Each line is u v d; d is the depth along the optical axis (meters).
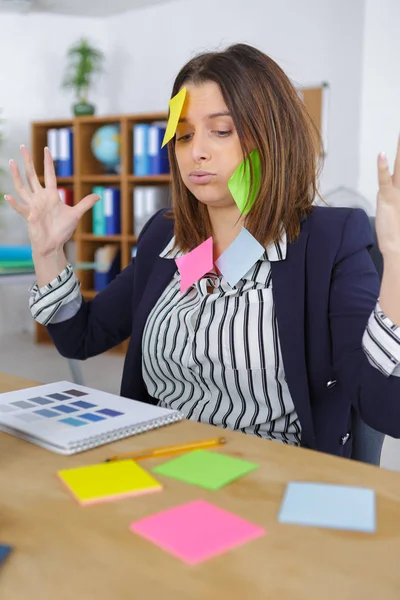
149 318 1.12
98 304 1.23
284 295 0.99
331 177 3.73
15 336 4.80
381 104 3.51
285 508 0.56
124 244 4.26
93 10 4.57
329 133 3.72
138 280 1.20
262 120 0.96
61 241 1.06
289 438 1.02
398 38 3.41
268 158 0.97
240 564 0.47
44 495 0.60
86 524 0.54
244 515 0.55
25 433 0.75
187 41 4.33
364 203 3.51
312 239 1.02
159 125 4.30
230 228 1.06
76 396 0.91
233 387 1.02
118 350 4.23
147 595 0.43
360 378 0.85
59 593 0.43
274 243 1.02
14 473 0.65
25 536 0.52
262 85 0.97
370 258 1.03
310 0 3.73
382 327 0.76
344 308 0.97
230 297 1.02
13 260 2.71
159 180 4.22
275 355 0.99
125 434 0.76
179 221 1.11
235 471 0.64
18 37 4.67
